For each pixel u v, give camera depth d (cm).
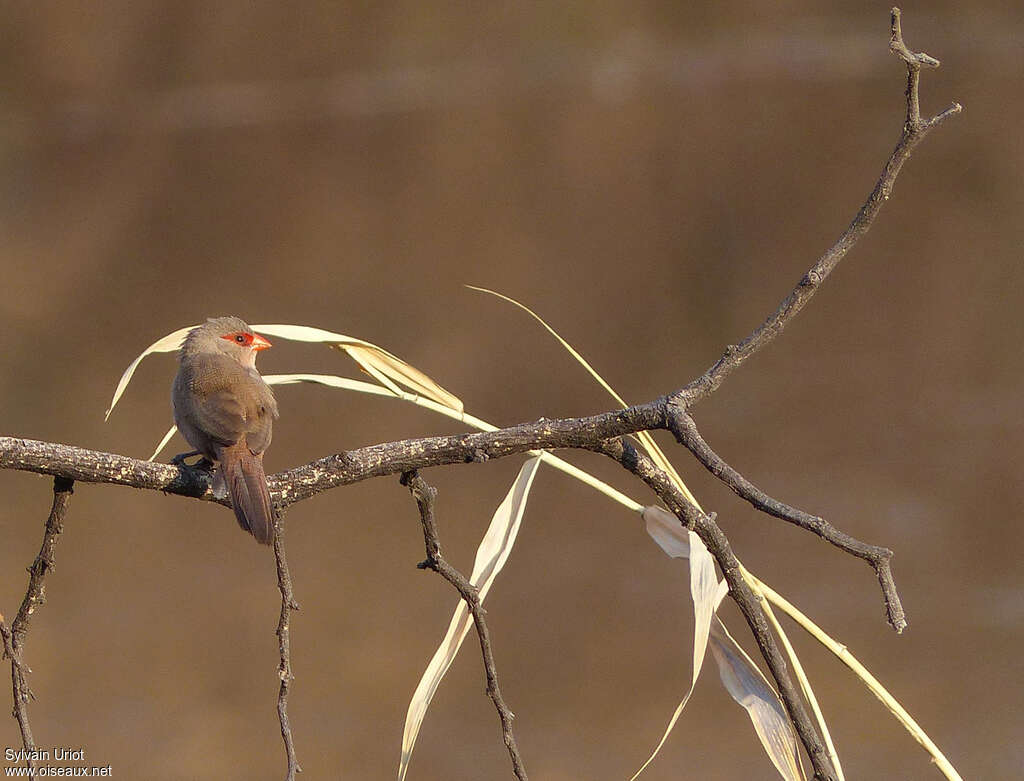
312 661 1264
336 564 1451
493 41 3067
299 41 3044
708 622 329
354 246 2477
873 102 2700
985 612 1273
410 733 360
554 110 2797
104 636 1311
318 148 2741
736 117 2714
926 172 2488
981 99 2627
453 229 2500
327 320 2238
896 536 1452
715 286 2286
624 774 1056
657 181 2572
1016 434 1686
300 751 1113
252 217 2552
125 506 1585
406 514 1561
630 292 2278
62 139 2783
